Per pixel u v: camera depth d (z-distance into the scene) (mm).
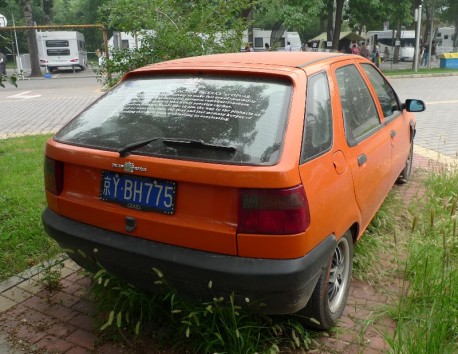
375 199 3914
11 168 6797
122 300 3182
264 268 2441
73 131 3135
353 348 2955
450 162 6934
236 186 2443
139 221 2709
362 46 29094
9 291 3639
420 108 5121
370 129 3867
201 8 7496
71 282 3766
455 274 3244
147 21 7203
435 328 2682
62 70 40594
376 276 3727
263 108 2742
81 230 2939
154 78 3246
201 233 2535
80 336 3115
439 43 63438
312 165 2650
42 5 54906
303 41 58156
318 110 2943
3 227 4676
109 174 2832
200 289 2604
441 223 4324
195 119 2797
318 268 2611
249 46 8641
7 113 13523
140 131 2857
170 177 2576
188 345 2941
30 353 2963
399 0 24500
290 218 2430
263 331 2934
